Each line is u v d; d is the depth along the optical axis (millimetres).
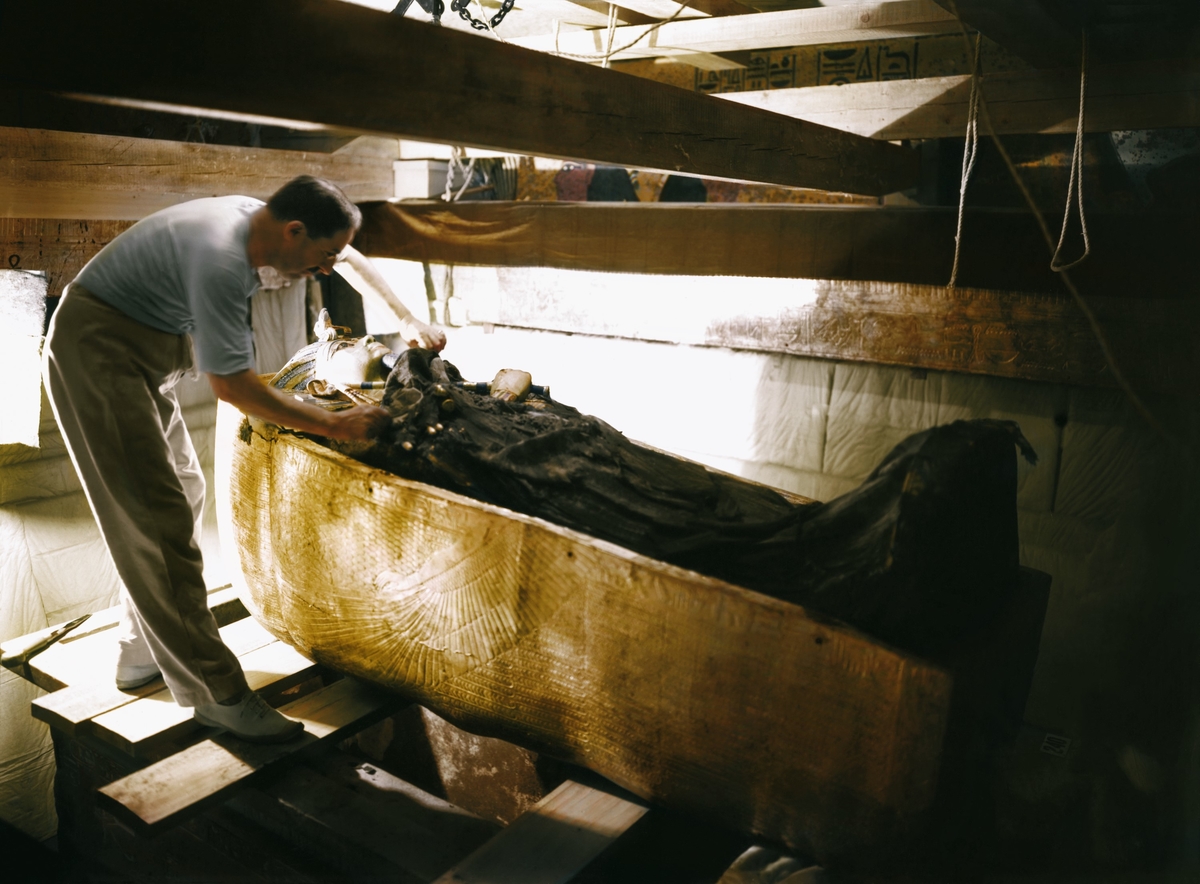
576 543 1793
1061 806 2051
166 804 1911
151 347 2016
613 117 1748
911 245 2746
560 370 3551
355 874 1992
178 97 1082
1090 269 2504
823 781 1647
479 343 3738
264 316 3607
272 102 1177
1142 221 2406
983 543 1800
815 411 3039
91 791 2551
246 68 1138
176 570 2068
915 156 2957
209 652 2113
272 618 2443
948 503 1634
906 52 3109
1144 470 2521
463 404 2252
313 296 3910
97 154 2668
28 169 2512
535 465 2092
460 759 2623
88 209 2676
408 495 2002
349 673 2361
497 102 1486
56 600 2941
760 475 3195
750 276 3035
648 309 3271
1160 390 2457
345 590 2180
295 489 2223
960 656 1614
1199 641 2219
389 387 2322
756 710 1673
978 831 1896
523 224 3393
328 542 2176
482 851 1835
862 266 2840
